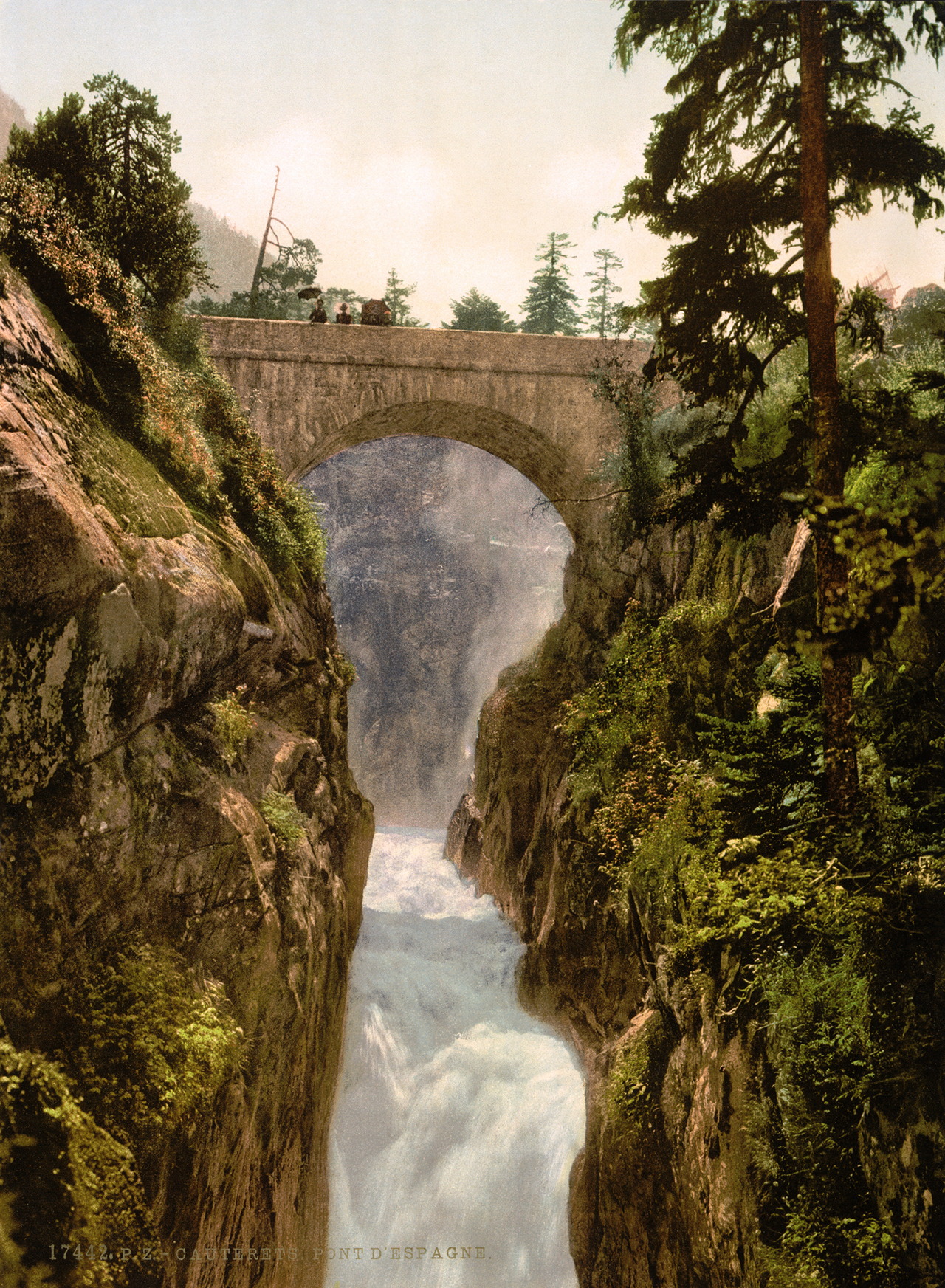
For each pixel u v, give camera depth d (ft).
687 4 32.09
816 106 30.32
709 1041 33.99
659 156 33.55
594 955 56.44
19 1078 21.43
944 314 43.16
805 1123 25.79
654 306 35.53
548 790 76.02
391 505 184.65
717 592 54.85
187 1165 26.37
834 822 27.50
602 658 72.69
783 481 32.68
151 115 45.85
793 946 27.27
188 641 33.22
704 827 35.04
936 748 27.04
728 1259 29.17
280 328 71.31
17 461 26.25
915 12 29.27
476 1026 68.44
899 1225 22.18
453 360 73.15
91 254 40.63
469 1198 57.36
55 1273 19.43
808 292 30.27
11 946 24.73
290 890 39.04
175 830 31.63
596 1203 46.78
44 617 26.96
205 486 44.86
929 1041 22.68
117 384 39.83
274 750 44.45
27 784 26.40
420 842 139.13
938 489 28.60
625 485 69.92
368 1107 61.98
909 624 28.84
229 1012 31.63
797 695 31.45
